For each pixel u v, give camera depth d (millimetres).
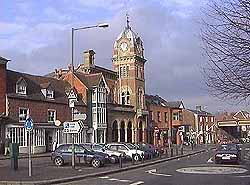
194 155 52625
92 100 61219
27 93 49094
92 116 60906
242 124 117875
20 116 46906
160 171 28203
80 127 26453
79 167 29531
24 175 22984
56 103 52781
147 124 78875
